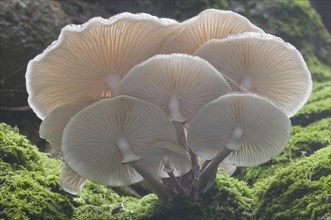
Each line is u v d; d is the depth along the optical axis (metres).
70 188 0.42
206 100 0.39
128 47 0.39
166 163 0.39
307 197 0.40
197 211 0.41
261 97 0.38
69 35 0.38
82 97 0.42
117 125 0.39
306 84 0.42
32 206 0.40
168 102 0.40
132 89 0.39
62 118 0.40
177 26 0.39
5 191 0.40
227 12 0.40
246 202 0.43
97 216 0.42
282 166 0.49
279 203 0.41
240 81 0.41
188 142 0.39
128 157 0.39
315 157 0.43
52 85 0.41
